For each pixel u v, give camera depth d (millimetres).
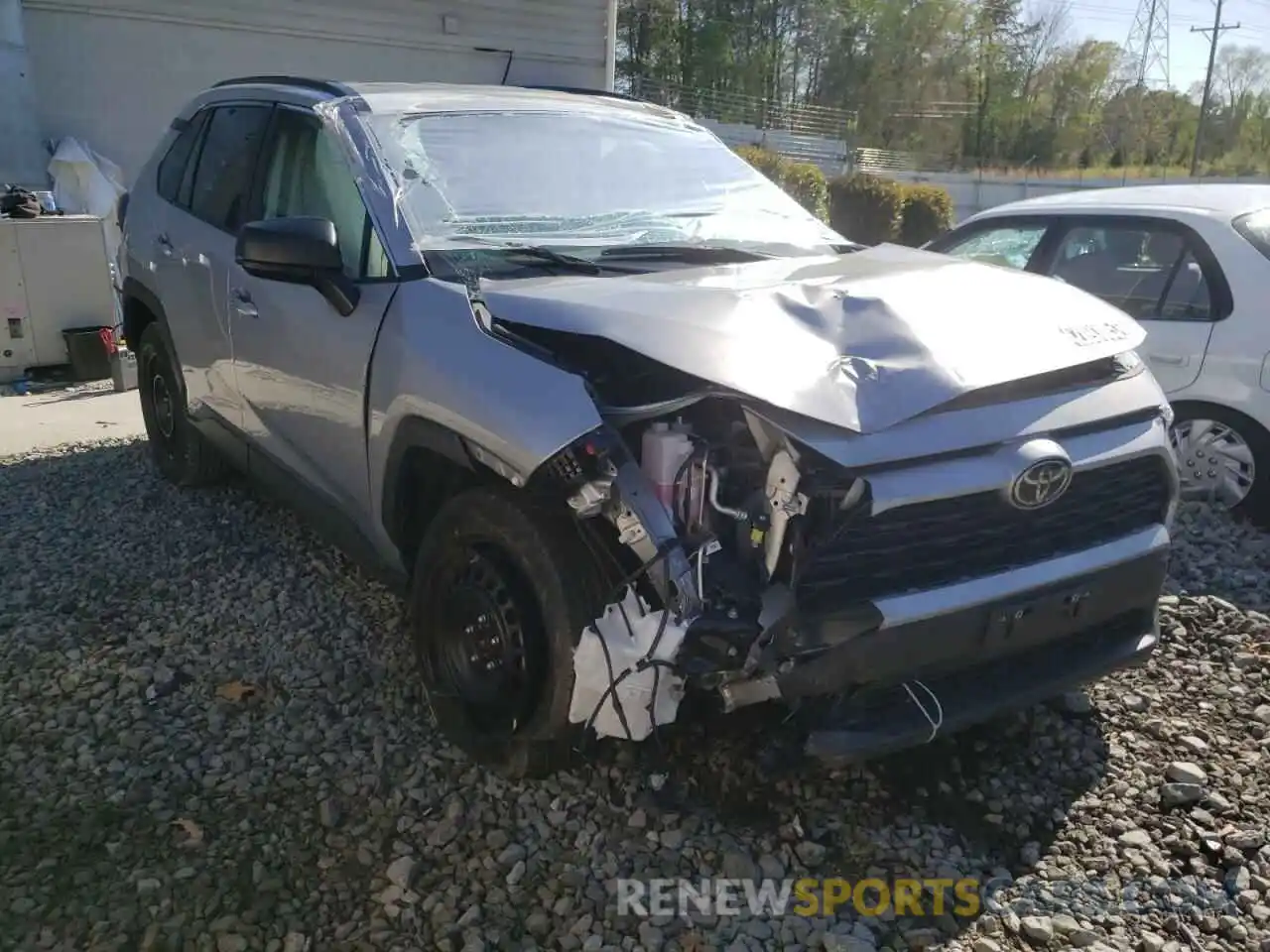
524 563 2807
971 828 2996
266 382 4035
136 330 5562
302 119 4109
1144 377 3264
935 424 2711
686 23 54844
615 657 2627
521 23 13141
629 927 2590
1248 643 4078
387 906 2637
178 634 3980
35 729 3385
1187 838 2973
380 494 3385
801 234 4129
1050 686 2990
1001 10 61312
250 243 3406
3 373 8484
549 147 4008
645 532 2582
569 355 2889
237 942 2516
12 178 10125
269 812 2990
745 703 2615
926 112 61125
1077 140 62938
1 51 9930
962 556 2766
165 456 5621
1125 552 3027
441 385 3004
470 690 3072
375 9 12195
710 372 2633
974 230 6656
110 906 2629
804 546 2568
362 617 4121
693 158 4309
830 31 57781
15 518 5215
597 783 3088
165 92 11305
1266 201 5637
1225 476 5465
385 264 3436
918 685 2816
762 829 2945
